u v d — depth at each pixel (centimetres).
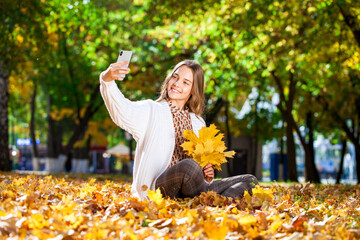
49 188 531
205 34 1587
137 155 485
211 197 446
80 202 426
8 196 424
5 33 1383
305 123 2814
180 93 507
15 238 296
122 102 455
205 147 482
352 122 2412
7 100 1639
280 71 1678
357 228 376
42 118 4409
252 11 1348
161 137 479
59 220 320
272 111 2902
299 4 1361
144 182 470
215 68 1717
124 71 442
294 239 315
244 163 3525
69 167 3672
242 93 2403
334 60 1534
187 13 1487
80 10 1653
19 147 5112
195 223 337
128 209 389
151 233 313
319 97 2397
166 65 2134
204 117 553
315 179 2373
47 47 1478
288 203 525
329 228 354
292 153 2117
